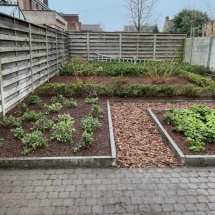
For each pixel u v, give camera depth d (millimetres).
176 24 18766
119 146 3404
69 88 5941
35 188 2441
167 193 2389
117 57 12844
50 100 5457
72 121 4016
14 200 2254
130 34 12594
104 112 4777
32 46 5910
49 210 2129
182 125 3820
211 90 6094
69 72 9453
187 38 12336
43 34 7055
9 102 4543
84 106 5148
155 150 3318
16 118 4090
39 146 3146
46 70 7613
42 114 4453
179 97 6098
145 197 2322
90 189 2439
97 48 12773
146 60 12406
